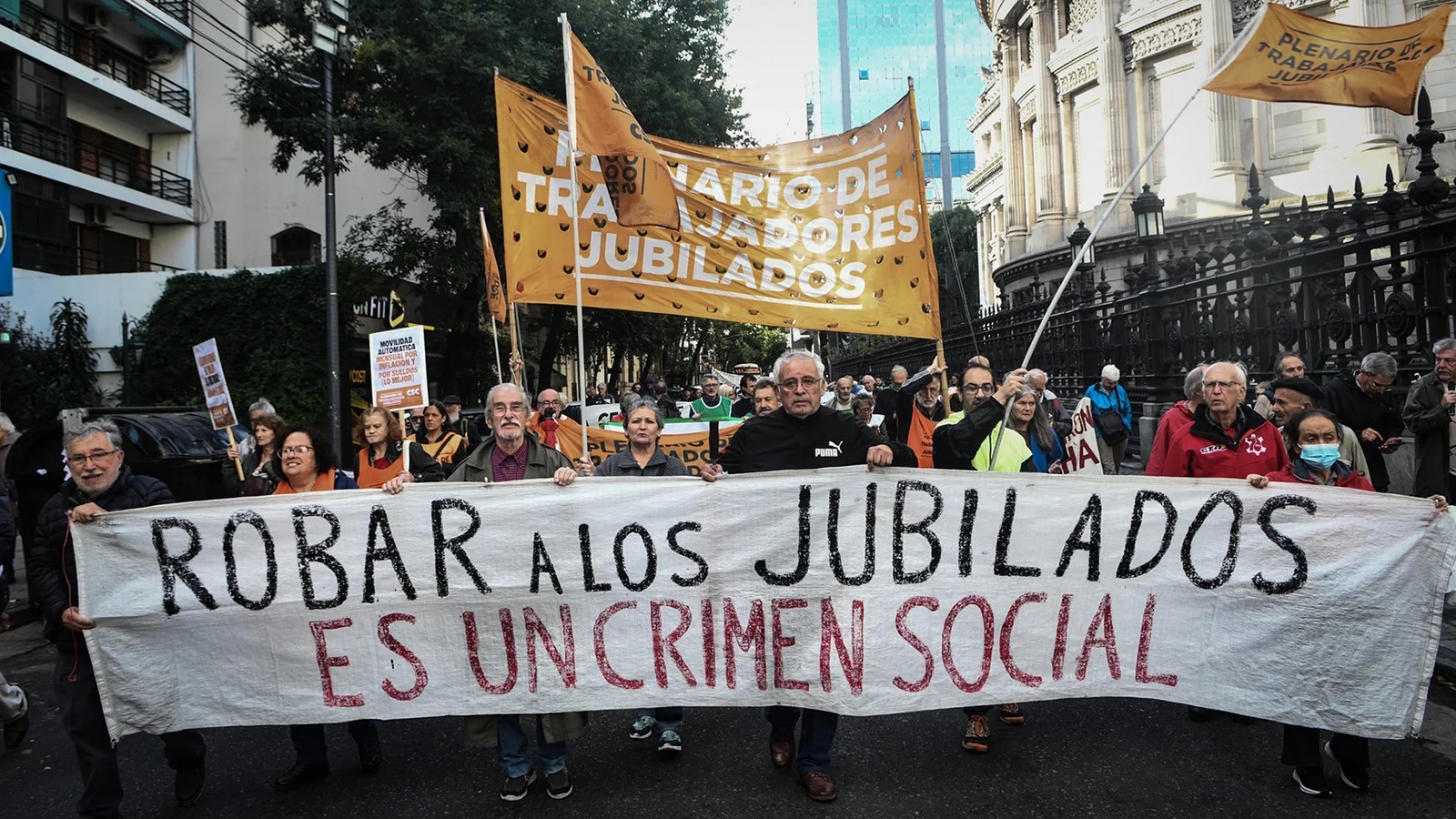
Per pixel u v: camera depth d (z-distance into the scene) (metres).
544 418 8.55
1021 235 27.20
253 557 3.88
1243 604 3.84
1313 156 19.16
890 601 3.95
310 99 17.42
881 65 105.25
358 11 16.41
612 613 3.99
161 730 3.77
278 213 26.88
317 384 20.53
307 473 4.53
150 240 26.72
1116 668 3.94
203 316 20.95
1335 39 5.15
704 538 4.00
